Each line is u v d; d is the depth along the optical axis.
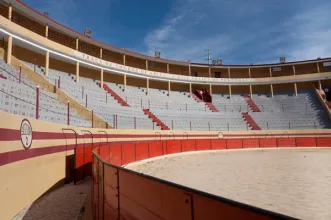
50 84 16.78
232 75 42.03
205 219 1.75
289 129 32.38
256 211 1.35
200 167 15.30
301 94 38.31
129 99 29.16
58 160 9.42
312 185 9.41
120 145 15.73
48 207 6.42
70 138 11.12
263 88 41.00
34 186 7.16
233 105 37.66
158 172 13.45
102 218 4.29
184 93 37.97
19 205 6.09
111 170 3.86
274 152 25.97
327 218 5.67
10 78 12.06
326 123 32.69
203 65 38.97
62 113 14.05
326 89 38.69
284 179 10.76
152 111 29.25
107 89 27.81
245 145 29.64
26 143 6.73
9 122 5.71
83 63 25.27
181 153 24.50
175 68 38.94
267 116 35.09
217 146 28.25
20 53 21.14
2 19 16.62
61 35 25.28
